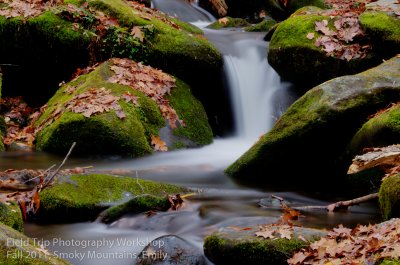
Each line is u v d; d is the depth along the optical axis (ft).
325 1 41.27
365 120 18.65
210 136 26.50
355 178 18.20
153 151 23.34
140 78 26.13
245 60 30.48
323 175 19.56
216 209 16.15
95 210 15.31
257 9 42.93
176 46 27.89
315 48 25.52
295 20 27.22
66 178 16.06
